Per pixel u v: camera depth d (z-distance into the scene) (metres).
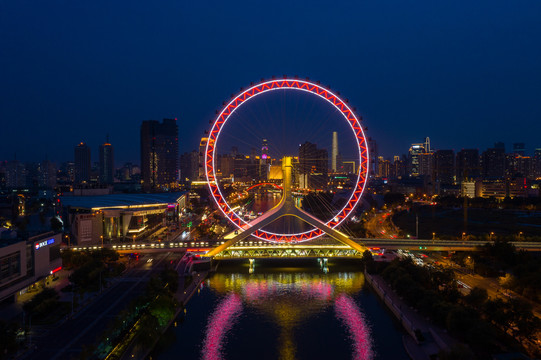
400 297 163.88
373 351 126.81
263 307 165.00
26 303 141.50
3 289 149.38
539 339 118.06
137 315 134.62
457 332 120.94
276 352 127.12
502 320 119.44
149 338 124.69
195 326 146.62
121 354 117.56
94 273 172.00
